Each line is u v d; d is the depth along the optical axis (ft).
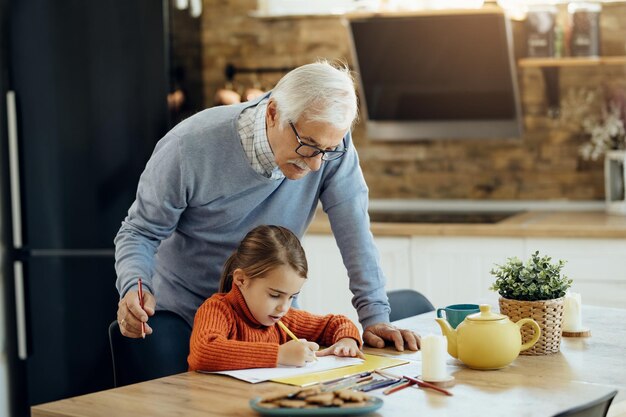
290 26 16.61
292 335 7.93
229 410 6.32
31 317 15.14
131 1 14.44
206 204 8.59
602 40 15.14
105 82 14.62
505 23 14.40
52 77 14.78
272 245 7.81
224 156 8.37
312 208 9.19
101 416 6.29
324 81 7.54
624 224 13.48
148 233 8.52
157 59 14.44
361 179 9.14
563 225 13.55
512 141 15.84
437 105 15.61
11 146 14.87
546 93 15.47
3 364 15.31
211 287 9.03
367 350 8.10
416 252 14.21
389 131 16.08
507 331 7.29
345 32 16.39
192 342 7.57
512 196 15.96
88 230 14.83
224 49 16.89
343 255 9.09
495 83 15.07
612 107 15.12
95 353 14.98
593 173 15.51
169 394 6.74
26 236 15.07
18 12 14.80
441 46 14.99
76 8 14.62
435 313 9.57
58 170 14.85
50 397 15.21
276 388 6.82
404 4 15.29
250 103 8.54
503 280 8.10
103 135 14.66
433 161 16.25
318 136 7.55
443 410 6.26
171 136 8.53
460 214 15.49
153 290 9.10
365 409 6.05
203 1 16.89
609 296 13.38
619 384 6.93
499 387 6.82
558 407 6.32
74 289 14.96
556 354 7.87
